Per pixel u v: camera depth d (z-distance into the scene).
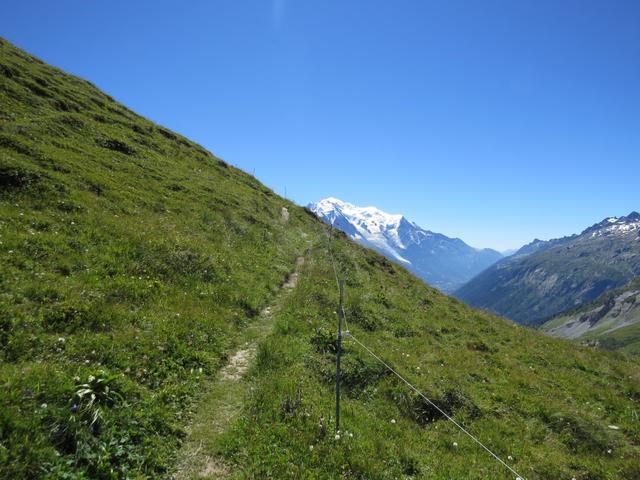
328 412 12.11
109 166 26.94
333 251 33.19
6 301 11.39
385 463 10.58
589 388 18.75
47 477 7.06
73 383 9.28
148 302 15.02
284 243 32.03
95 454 7.95
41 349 10.36
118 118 37.94
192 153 41.81
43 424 7.92
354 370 15.14
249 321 18.00
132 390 10.25
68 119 30.03
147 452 8.77
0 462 6.84
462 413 14.51
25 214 16.53
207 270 19.81
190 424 10.41
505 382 17.86
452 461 11.55
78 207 18.94
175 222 23.50
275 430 10.61
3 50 37.19
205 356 13.53
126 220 20.25
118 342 11.89
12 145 21.41
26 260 13.68
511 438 13.58
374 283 29.19
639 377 21.38
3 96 28.19
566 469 12.20
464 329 25.58
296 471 9.46
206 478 8.73
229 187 37.12
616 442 13.89
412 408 14.02
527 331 29.28
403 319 23.44
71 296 12.89
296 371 14.01
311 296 21.89
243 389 12.47
